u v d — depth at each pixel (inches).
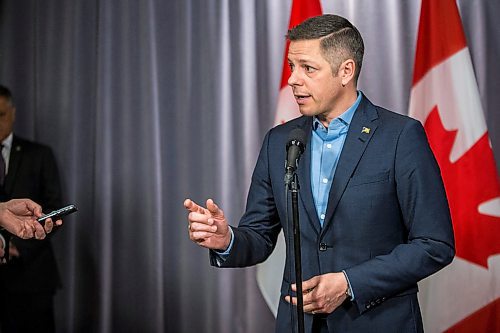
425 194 126.7
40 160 231.8
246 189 229.6
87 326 244.7
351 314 128.2
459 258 199.5
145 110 235.3
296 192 114.0
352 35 130.3
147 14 235.0
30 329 228.7
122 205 237.8
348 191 128.9
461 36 203.3
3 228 162.2
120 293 239.8
